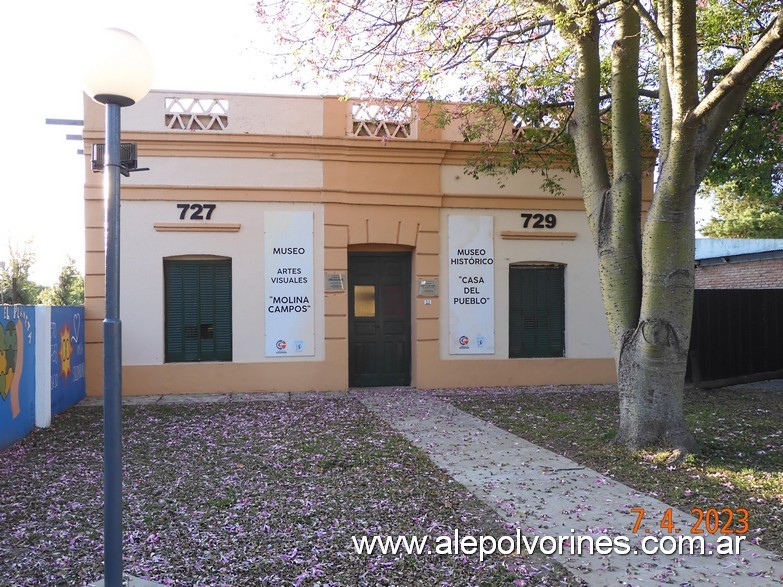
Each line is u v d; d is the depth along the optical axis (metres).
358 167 12.46
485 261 12.96
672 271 7.20
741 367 13.44
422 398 11.63
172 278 12.11
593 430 8.75
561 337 13.38
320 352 12.39
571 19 7.73
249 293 12.19
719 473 6.68
